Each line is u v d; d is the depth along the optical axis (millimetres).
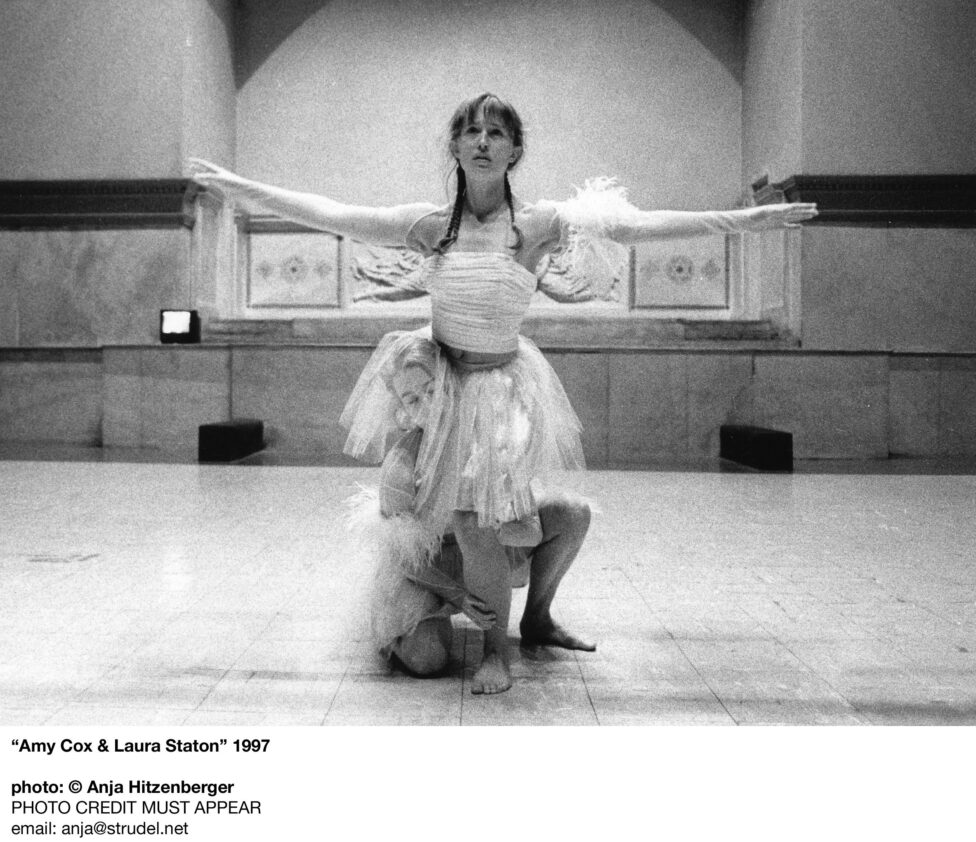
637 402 10656
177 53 11891
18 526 5891
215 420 10805
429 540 3068
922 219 11336
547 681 3076
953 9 11336
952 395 11078
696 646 3482
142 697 2885
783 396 10688
